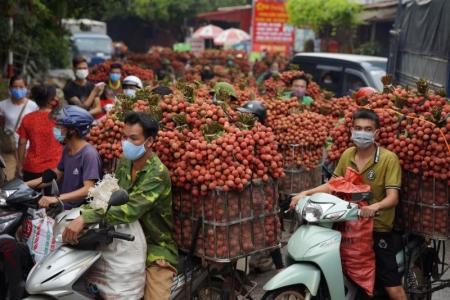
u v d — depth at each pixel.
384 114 4.66
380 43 23.67
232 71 14.75
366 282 4.49
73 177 4.75
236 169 4.12
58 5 16.08
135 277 4.05
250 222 4.27
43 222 4.34
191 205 4.26
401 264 4.75
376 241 4.59
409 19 11.24
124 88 8.34
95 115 8.60
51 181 4.46
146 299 4.12
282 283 4.21
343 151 4.96
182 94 5.12
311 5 23.78
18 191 4.18
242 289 4.72
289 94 8.55
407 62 11.32
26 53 16.80
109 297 4.01
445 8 8.72
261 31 25.38
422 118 4.55
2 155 7.68
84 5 17.89
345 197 4.56
